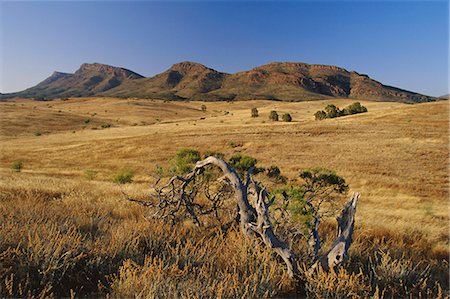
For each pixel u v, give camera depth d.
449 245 6.69
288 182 15.34
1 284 2.97
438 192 21.69
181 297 2.86
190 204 5.25
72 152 48.25
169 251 4.14
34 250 3.34
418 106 73.06
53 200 8.99
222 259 3.99
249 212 4.37
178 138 53.50
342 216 3.80
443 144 43.34
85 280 3.45
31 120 92.38
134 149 47.69
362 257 4.53
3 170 29.98
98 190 12.52
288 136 51.38
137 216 6.79
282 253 3.69
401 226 8.00
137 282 3.06
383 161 35.03
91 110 137.88
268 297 3.17
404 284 3.77
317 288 3.18
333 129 55.38
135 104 163.38
